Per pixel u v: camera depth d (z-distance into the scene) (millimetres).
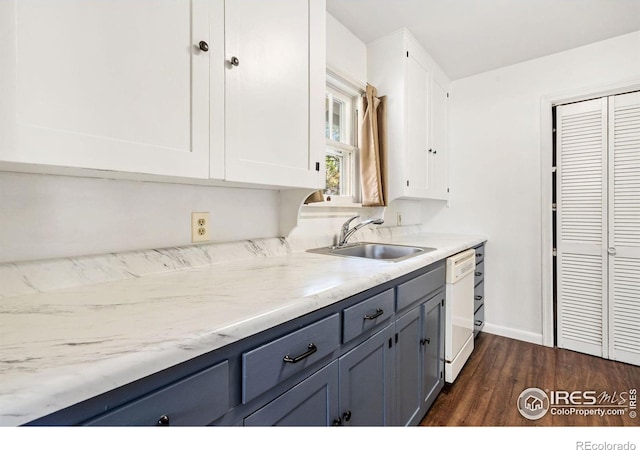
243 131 1012
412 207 2947
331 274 1045
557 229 2377
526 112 2471
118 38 715
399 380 1279
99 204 935
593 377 1934
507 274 2578
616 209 2127
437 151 2588
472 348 2188
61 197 859
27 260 797
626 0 1722
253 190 1426
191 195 1180
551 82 2355
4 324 579
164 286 874
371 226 2311
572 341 2312
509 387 1829
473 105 2727
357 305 991
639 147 2043
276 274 1044
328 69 1855
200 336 544
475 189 2732
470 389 1808
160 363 490
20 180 791
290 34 1191
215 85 922
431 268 1595
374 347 1100
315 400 838
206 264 1188
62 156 631
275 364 708
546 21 1935
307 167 1283
